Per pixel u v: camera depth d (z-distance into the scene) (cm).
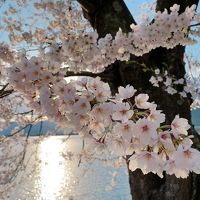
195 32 516
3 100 735
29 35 539
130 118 189
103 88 204
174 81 587
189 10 441
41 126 580
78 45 386
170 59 601
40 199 2739
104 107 197
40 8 613
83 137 208
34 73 233
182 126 179
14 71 235
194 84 709
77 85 210
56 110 216
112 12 608
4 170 765
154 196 558
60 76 238
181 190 529
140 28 448
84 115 205
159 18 444
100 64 473
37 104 237
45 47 391
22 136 784
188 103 596
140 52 473
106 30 602
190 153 166
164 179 567
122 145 189
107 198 2481
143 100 190
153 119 183
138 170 584
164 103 578
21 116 780
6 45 444
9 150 777
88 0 601
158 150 181
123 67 599
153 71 562
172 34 503
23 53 247
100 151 203
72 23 612
